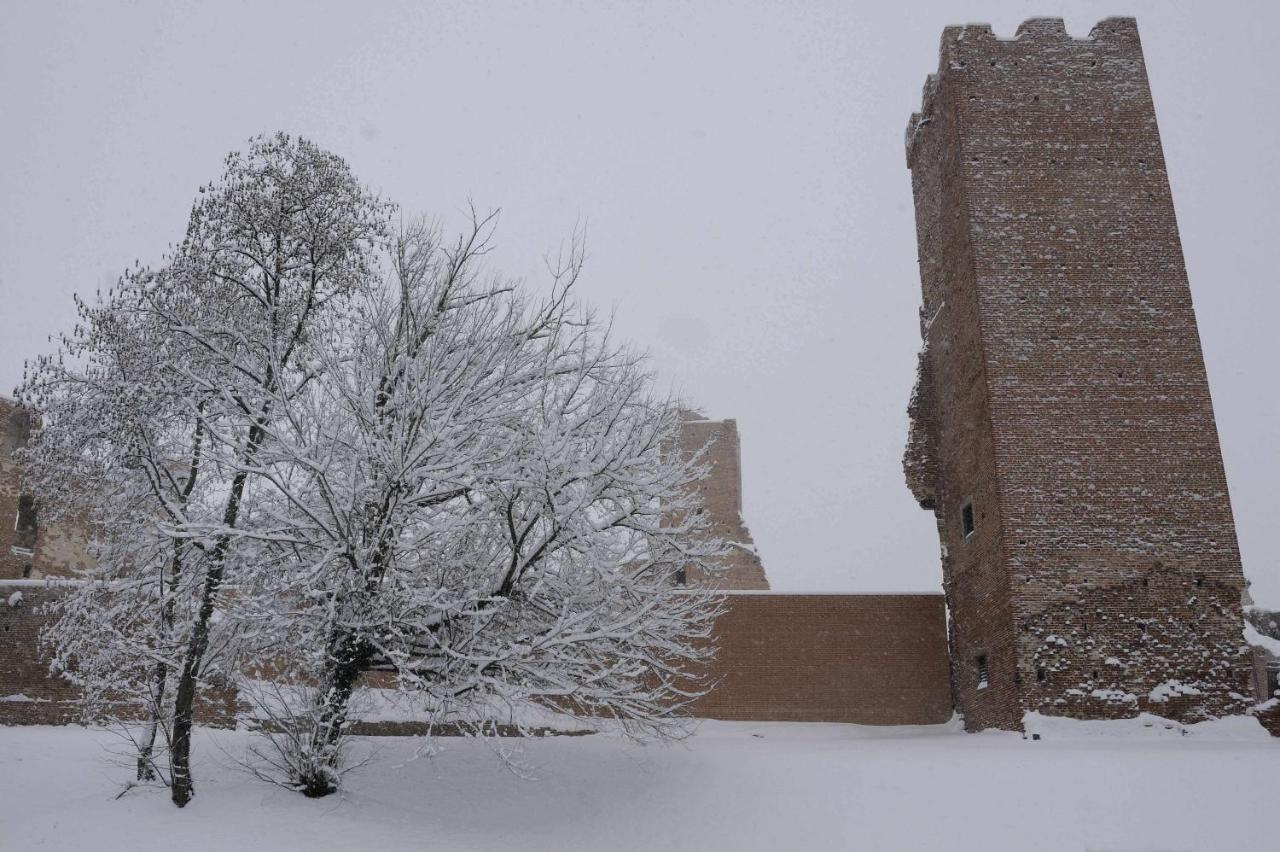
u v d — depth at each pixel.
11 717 22.16
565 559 16.19
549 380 16.80
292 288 16.86
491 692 15.30
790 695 25.36
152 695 15.20
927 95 27.45
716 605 24.98
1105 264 23.03
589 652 16.59
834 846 14.74
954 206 24.78
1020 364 22.30
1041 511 21.22
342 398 15.80
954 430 24.91
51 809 14.82
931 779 16.19
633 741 18.52
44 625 21.47
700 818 15.62
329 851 13.21
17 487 30.36
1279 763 15.88
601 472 15.12
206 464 15.66
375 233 17.16
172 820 13.89
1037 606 20.59
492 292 16.97
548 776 17.16
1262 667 20.50
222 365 16.20
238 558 15.11
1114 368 22.23
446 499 15.98
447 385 15.77
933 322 26.84
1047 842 14.38
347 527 14.33
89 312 16.34
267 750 17.23
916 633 25.83
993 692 21.84
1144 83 24.45
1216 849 14.13
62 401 16.69
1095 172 23.73
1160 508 21.23
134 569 17.70
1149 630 20.44
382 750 18.00
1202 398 22.00
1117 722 19.75
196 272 16.33
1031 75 24.59
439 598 15.12
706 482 35.28
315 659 14.16
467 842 14.22
